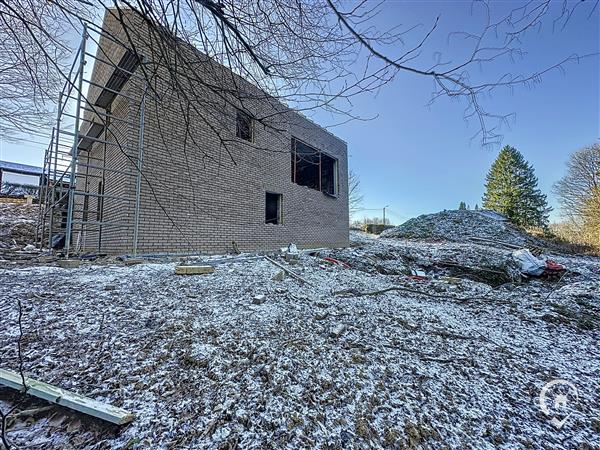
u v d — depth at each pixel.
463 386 1.78
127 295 2.81
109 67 5.38
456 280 5.75
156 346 1.92
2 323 2.04
